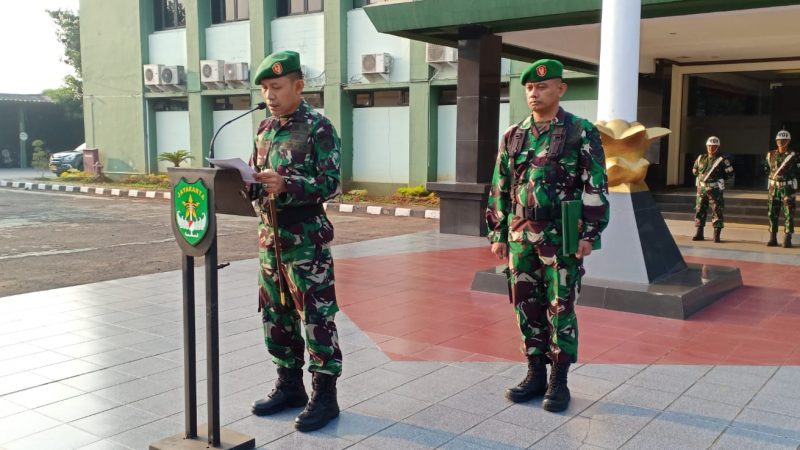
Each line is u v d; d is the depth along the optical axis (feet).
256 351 15.07
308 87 55.62
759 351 15.01
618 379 13.21
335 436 10.62
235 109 61.11
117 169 69.87
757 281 22.35
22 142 103.50
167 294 20.89
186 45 62.13
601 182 11.33
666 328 16.80
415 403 11.98
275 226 10.32
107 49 68.33
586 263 19.99
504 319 17.76
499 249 12.38
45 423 11.23
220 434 10.34
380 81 51.39
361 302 19.63
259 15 56.54
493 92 33.47
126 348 15.31
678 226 36.60
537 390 12.18
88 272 25.11
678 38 36.32
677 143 47.85
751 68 44.52
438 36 34.32
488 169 33.73
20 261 27.43
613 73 20.66
